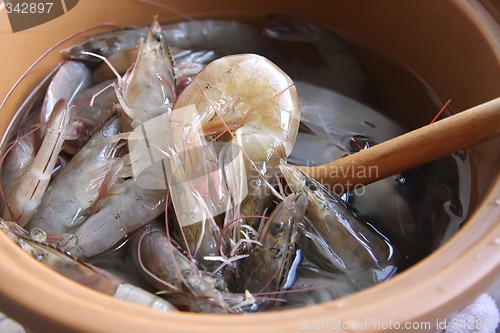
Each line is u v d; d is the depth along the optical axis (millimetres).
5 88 362
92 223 310
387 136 369
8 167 343
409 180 335
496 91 314
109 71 397
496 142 298
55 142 330
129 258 305
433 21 360
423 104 375
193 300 283
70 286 234
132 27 418
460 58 346
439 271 234
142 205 312
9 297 229
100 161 328
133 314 222
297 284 297
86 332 219
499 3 338
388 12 386
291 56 416
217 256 302
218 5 428
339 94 393
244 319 222
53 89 379
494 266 235
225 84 337
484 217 258
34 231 301
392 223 323
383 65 401
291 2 421
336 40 414
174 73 386
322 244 312
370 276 300
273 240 300
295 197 309
